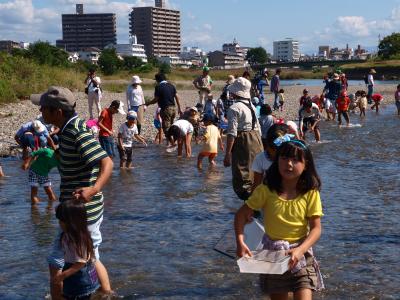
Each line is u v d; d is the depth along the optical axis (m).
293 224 3.17
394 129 14.91
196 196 7.33
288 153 3.12
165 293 4.13
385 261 4.73
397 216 6.16
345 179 8.31
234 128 5.78
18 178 8.77
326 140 12.96
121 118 16.91
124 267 4.69
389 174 8.65
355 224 5.86
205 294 4.11
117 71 66.94
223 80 60.22
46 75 27.72
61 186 3.78
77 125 3.71
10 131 13.91
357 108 21.20
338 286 4.20
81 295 3.58
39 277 4.51
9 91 21.88
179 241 5.40
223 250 3.73
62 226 3.50
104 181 3.65
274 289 3.21
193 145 12.38
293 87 42.19
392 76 70.75
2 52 27.19
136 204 6.91
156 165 9.80
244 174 5.77
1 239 5.55
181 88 39.94
